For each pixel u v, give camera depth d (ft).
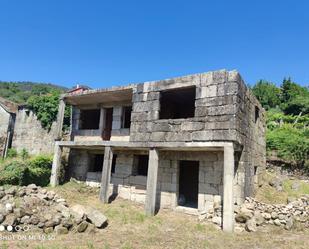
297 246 26.55
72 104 58.23
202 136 35.70
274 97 131.64
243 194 36.96
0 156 84.53
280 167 57.72
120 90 45.70
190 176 57.26
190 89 41.19
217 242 27.66
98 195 48.85
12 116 89.86
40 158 59.82
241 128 36.47
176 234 30.37
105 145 45.52
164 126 39.37
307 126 82.74
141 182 47.03
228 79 35.47
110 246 24.43
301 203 38.32
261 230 32.12
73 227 28.58
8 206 28.12
